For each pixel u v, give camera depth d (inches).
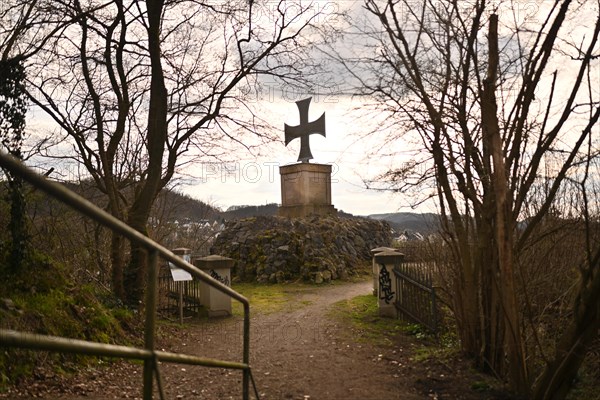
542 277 315.3
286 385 280.8
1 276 304.7
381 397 254.4
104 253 565.0
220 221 1163.9
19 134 368.8
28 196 359.6
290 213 1095.0
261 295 729.6
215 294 548.7
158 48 478.9
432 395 255.0
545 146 248.8
